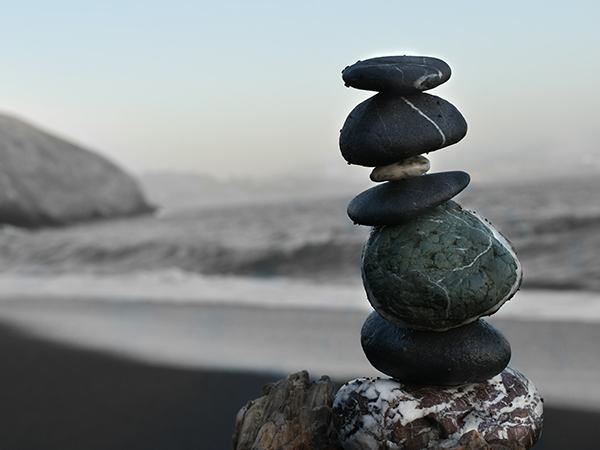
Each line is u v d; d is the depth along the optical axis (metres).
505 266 0.54
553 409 1.06
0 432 1.04
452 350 0.54
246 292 2.37
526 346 1.41
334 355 1.42
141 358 1.46
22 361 1.47
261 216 6.43
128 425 1.06
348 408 0.56
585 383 1.17
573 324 1.57
